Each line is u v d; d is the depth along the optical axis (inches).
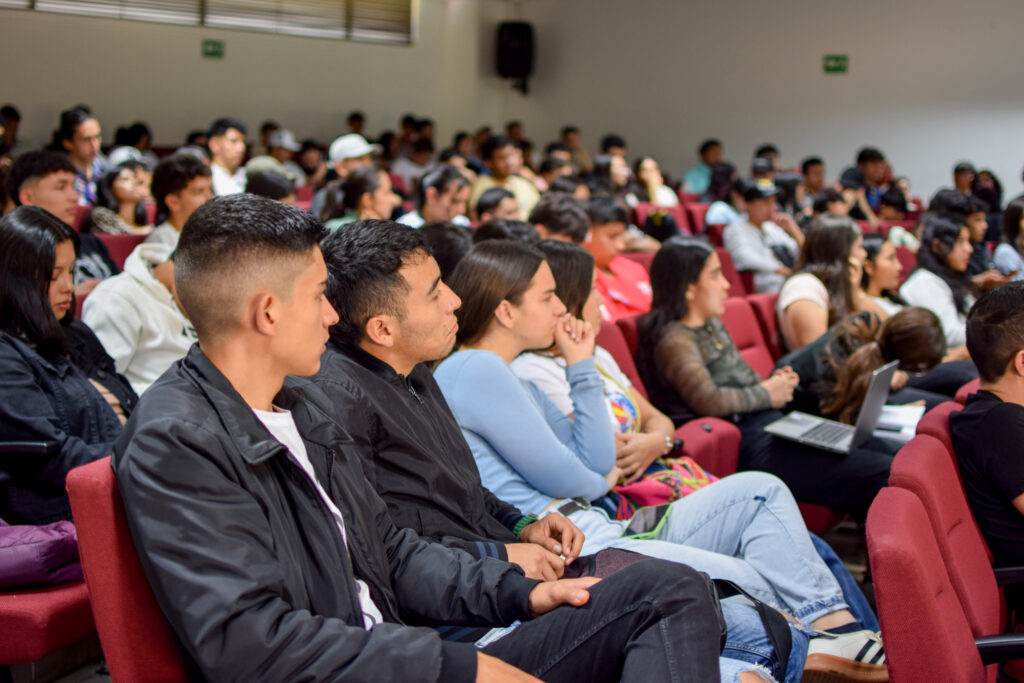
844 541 125.3
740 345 135.6
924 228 162.6
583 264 92.0
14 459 76.4
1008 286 76.4
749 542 77.5
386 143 362.0
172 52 345.7
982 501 73.9
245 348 49.7
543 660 53.2
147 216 191.2
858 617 79.0
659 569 53.4
